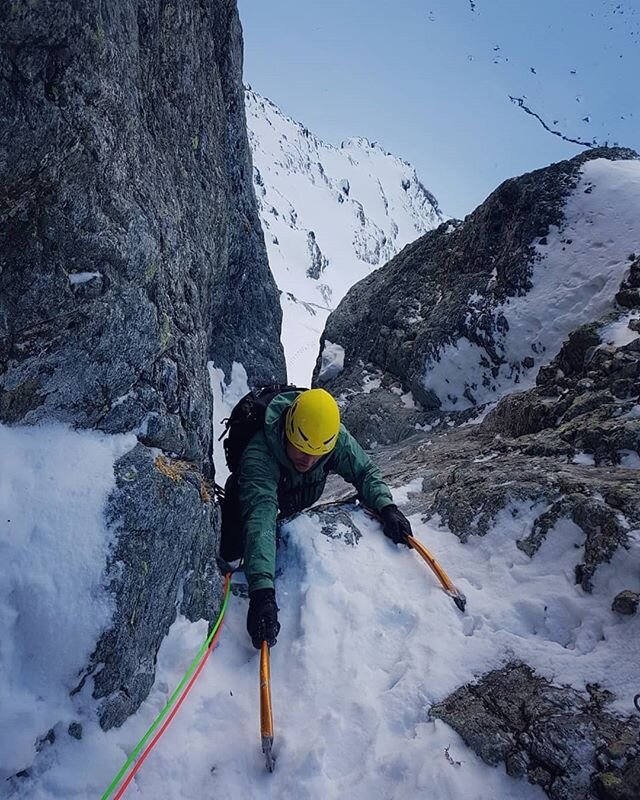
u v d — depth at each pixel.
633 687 2.78
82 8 2.41
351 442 4.07
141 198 3.14
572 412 4.99
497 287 8.40
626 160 8.96
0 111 2.29
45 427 2.80
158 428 3.18
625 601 3.07
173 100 4.14
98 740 2.60
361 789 2.63
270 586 3.26
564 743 2.61
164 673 3.01
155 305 3.22
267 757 2.71
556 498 3.78
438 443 6.94
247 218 7.39
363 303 10.69
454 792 2.55
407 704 2.95
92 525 2.68
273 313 8.05
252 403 3.77
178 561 3.07
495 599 3.45
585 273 7.70
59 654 2.52
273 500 3.54
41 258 2.62
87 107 2.58
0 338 2.60
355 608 3.41
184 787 2.67
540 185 8.63
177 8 4.03
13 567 2.51
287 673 3.14
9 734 2.38
